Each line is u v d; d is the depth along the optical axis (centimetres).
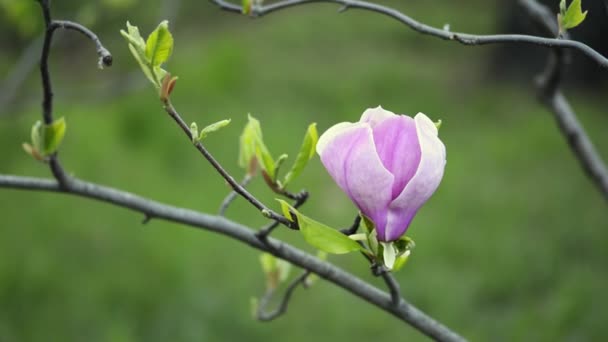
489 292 732
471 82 1250
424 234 810
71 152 907
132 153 934
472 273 756
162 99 173
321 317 687
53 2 657
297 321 682
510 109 1159
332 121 1071
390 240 166
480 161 984
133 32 174
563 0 183
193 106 1061
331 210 841
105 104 1009
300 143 970
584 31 1025
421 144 158
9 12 432
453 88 1223
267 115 1051
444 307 708
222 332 668
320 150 164
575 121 308
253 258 746
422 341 669
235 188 178
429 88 1208
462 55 1357
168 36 171
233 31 1397
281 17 1470
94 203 808
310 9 1504
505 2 1291
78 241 756
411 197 161
